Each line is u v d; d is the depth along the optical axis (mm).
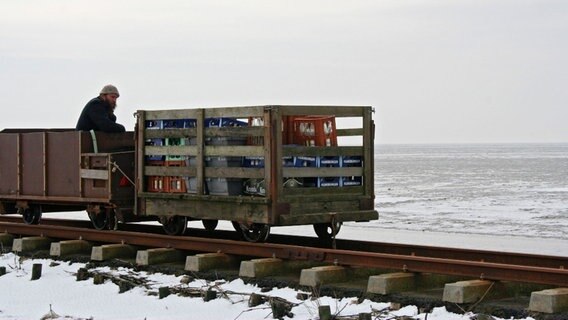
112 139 17578
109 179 16688
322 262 13156
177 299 12305
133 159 16984
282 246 13594
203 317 11289
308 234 23688
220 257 14109
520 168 100500
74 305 12375
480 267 11445
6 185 19266
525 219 31281
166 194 15828
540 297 10320
